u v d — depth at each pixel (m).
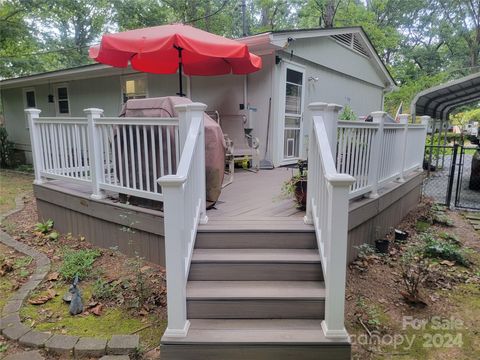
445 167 11.66
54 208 4.46
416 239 4.56
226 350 2.12
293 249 2.83
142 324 2.58
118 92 8.94
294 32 6.19
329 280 2.11
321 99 8.03
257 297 2.36
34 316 2.68
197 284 2.57
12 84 11.30
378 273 3.46
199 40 4.30
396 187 4.57
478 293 3.22
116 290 3.00
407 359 2.31
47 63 18.36
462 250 4.17
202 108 2.81
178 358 2.13
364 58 10.02
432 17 24.17
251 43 5.83
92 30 19.83
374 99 11.30
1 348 2.32
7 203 6.20
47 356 2.25
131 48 4.31
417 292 2.99
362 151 3.56
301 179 3.43
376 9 21.83
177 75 7.56
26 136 12.05
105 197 3.79
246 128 6.69
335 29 7.61
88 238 4.02
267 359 2.12
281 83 6.43
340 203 2.03
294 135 7.16
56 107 10.79
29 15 15.09
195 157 2.72
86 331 2.49
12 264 3.59
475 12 23.03
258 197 4.05
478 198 7.26
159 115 3.29
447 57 25.03
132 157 3.27
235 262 2.62
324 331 2.18
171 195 2.04
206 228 2.87
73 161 4.05
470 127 20.03
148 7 17.25
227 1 17.09
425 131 6.66
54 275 3.31
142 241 3.39
